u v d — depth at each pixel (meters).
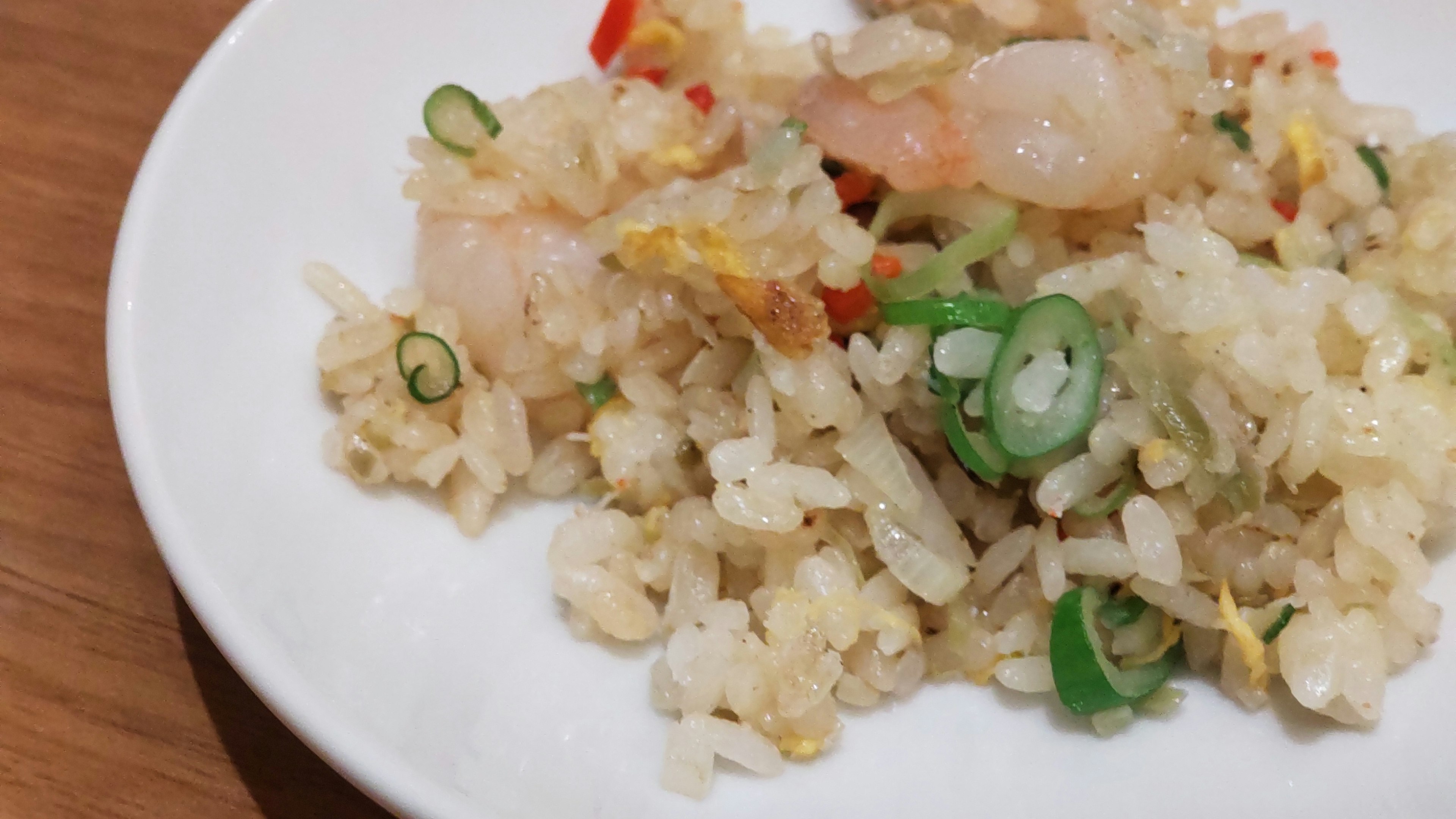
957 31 0.16
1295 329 0.14
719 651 0.13
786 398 0.14
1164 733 0.13
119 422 0.13
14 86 0.18
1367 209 0.15
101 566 0.15
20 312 0.16
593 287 0.15
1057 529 0.14
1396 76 0.17
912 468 0.14
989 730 0.14
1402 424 0.14
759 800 0.13
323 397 0.15
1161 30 0.16
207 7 0.19
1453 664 0.13
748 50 0.17
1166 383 0.14
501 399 0.15
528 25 0.17
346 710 0.12
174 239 0.14
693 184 0.15
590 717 0.13
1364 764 0.13
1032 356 0.14
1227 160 0.15
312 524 0.14
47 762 0.13
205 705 0.14
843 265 0.14
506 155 0.15
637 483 0.15
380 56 0.16
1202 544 0.14
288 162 0.15
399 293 0.15
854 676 0.14
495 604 0.14
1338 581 0.14
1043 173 0.14
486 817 0.11
